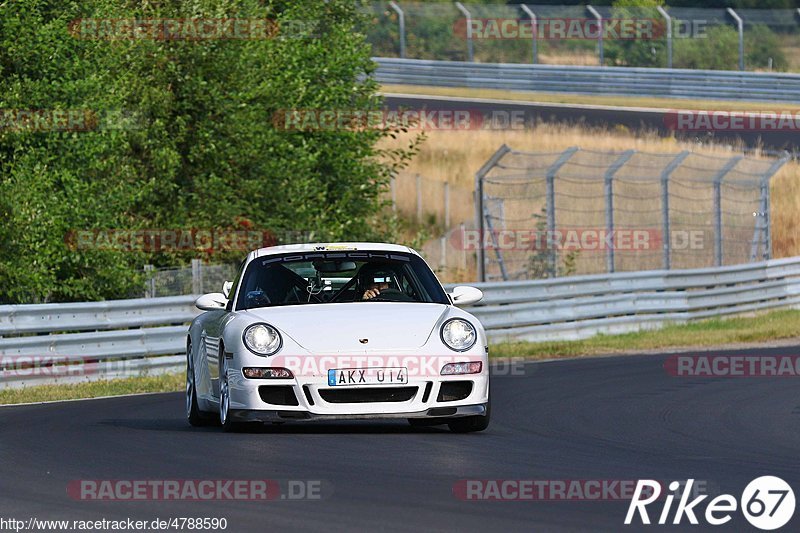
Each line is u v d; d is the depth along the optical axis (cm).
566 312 7619
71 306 5600
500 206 9925
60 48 6700
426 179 12656
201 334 3688
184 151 7600
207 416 3706
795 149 13175
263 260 3647
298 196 7756
